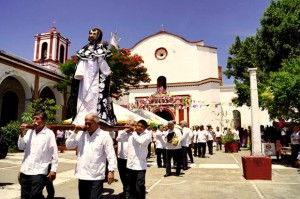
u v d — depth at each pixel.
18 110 20.44
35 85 18.56
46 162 4.32
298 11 16.05
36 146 4.27
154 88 29.86
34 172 4.18
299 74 10.75
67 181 7.97
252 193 6.47
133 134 5.45
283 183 7.68
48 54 28.58
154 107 28.41
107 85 4.99
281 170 10.10
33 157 4.23
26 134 4.47
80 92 4.88
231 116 27.81
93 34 5.03
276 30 16.67
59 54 29.48
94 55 4.89
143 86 30.00
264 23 17.56
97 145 3.86
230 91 28.31
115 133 7.06
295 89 10.47
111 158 3.87
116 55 18.02
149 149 14.99
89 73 4.86
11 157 13.41
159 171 10.35
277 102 11.47
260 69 18.34
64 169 10.41
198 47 29.44
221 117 27.41
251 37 21.03
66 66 19.47
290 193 6.43
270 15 17.36
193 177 8.86
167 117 29.08
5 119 19.81
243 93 20.50
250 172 8.32
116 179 8.51
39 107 16.86
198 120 27.72
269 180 8.16
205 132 15.78
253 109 8.80
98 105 4.78
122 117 8.64
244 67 21.22
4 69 16.00
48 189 5.50
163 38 30.70
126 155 6.26
